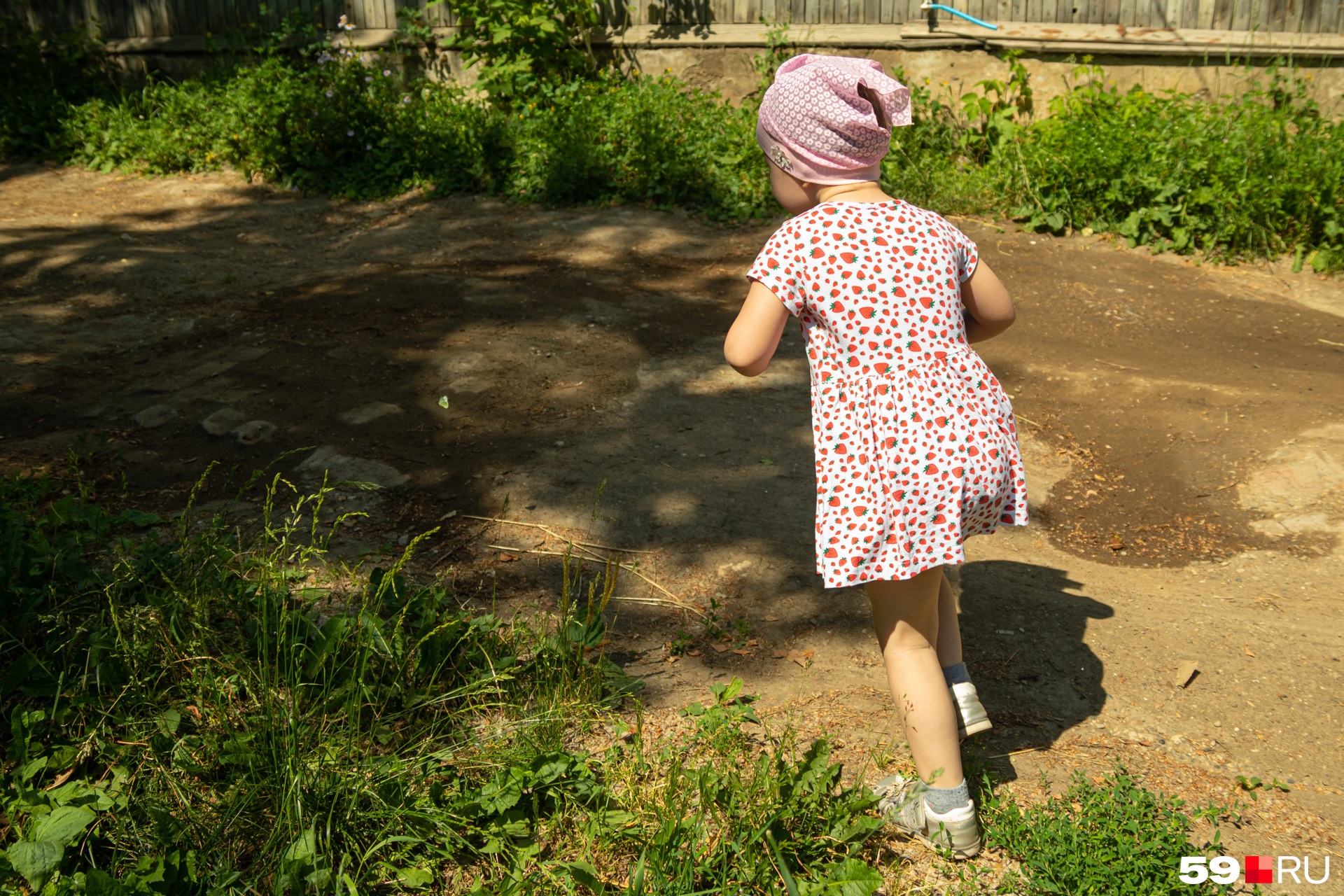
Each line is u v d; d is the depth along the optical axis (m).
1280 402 4.62
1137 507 3.96
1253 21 8.31
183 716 2.46
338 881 1.98
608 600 3.23
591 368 5.04
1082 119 7.85
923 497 2.07
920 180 7.88
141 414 4.48
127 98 10.05
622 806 2.32
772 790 2.21
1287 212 7.02
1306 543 3.65
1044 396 4.89
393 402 4.60
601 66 9.47
